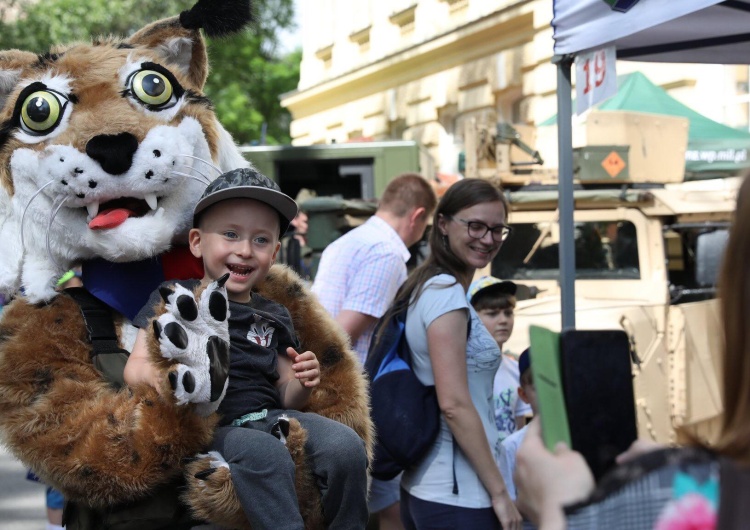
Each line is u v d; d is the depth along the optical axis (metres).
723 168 8.50
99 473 2.47
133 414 2.49
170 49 3.13
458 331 3.28
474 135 7.06
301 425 2.70
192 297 2.40
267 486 2.49
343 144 10.13
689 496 1.22
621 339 1.52
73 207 2.78
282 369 2.85
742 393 1.19
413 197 4.44
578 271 6.58
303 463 2.60
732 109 11.26
